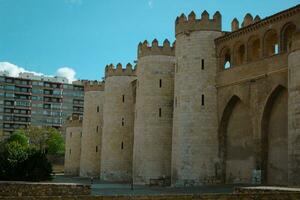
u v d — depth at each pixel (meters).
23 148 45.41
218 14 51.78
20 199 22.39
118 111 74.38
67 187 33.25
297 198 25.53
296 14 40.19
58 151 142.62
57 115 186.62
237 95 47.19
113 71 75.69
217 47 51.00
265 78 43.50
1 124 177.00
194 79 50.72
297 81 36.97
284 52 41.38
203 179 48.97
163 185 56.28
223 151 49.50
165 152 57.62
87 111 88.62
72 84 191.50
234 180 47.91
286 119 41.38
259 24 44.53
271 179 42.88
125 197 23.89
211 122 49.91
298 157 36.28
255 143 44.19
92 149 86.56
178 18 53.19
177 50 53.00
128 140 73.56
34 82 184.50
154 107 58.53
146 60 59.88
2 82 179.00
